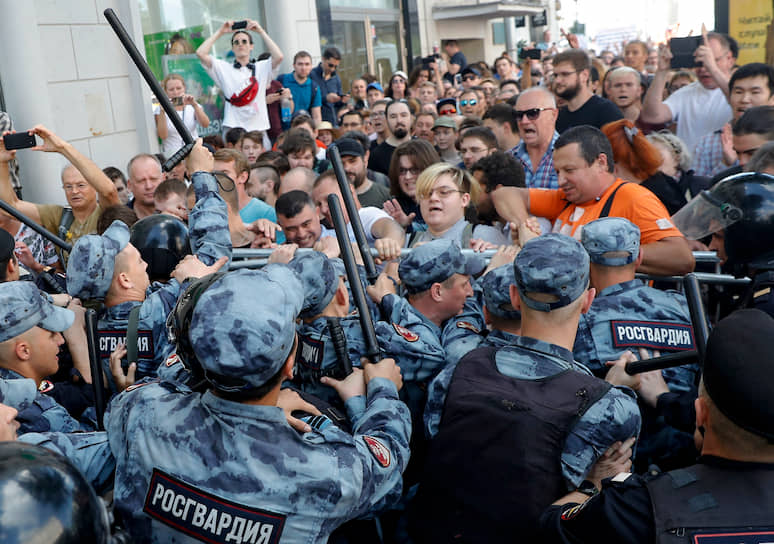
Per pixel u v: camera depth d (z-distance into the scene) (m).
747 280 2.87
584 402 1.76
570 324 1.93
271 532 1.40
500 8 15.77
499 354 1.95
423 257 2.32
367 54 13.52
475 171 4.18
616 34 22.48
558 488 1.71
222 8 8.81
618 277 2.40
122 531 1.35
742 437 1.34
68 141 6.73
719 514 1.32
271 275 1.45
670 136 4.45
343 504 1.47
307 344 2.19
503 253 2.94
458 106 8.59
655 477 1.44
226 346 1.36
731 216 2.31
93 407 2.52
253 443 1.43
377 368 1.93
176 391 1.57
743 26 6.94
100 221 4.04
